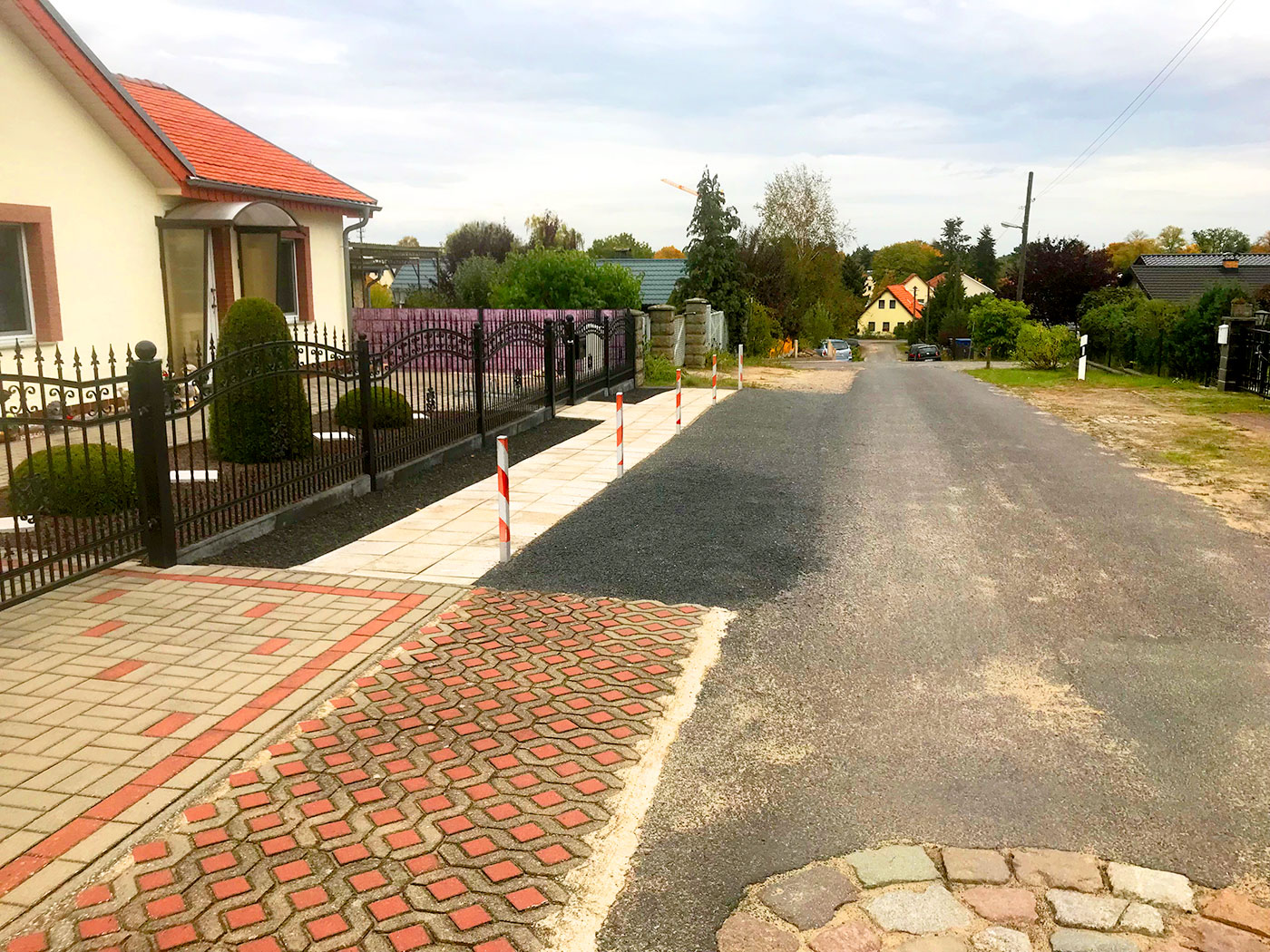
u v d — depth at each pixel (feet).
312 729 14.01
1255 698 15.55
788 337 168.45
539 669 16.37
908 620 19.10
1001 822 11.86
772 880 10.68
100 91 37.81
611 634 18.10
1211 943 9.72
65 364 38.17
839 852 11.23
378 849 11.05
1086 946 9.67
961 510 28.63
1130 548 24.50
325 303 58.13
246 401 29.40
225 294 46.42
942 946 9.65
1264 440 42.14
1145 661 17.08
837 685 15.97
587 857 11.00
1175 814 12.08
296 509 26.53
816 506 29.07
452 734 13.92
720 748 13.70
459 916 9.92
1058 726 14.51
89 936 9.54
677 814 11.96
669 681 16.01
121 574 21.34
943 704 15.28
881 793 12.54
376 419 33.94
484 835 11.37
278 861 10.78
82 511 22.52
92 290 39.37
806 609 19.66
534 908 10.09
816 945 9.63
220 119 58.39
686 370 80.64
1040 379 76.84
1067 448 40.47
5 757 12.98
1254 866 11.01
